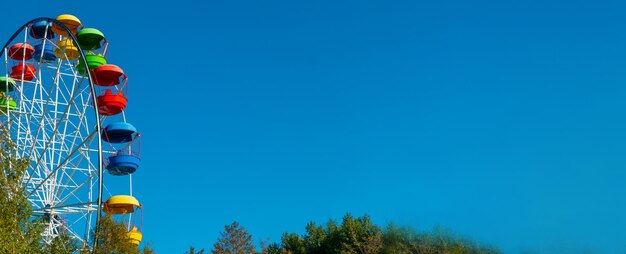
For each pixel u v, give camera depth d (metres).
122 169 51.44
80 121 52.28
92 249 43.03
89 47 55.62
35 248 33.69
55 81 52.31
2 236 31.34
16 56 60.69
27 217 33.69
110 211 52.38
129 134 54.38
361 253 76.88
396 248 76.19
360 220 83.12
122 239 50.72
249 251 70.88
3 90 61.03
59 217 49.69
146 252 57.62
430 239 76.62
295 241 85.50
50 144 49.88
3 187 32.97
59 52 56.09
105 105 51.78
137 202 52.97
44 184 51.19
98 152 44.75
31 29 58.53
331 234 83.06
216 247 70.19
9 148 34.72
